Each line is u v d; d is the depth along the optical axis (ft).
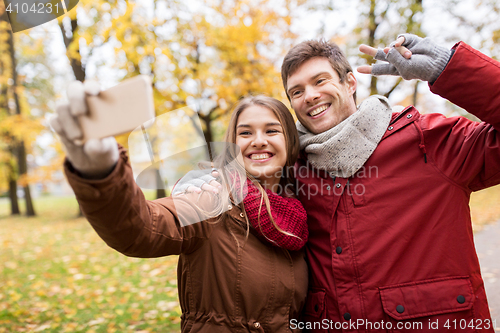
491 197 34.14
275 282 4.42
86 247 23.00
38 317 11.96
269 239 4.42
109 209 2.80
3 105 40.34
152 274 16.14
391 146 4.76
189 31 25.25
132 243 3.23
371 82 23.85
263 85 25.70
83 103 2.17
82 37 18.20
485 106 3.96
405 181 4.63
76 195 2.63
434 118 4.83
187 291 4.53
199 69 24.41
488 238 18.24
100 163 2.53
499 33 24.09
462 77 4.00
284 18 26.18
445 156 4.58
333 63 5.20
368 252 4.52
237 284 4.29
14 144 40.47
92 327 10.98
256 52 26.61
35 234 30.30
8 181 50.37
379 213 4.61
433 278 4.39
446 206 4.51
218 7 25.40
